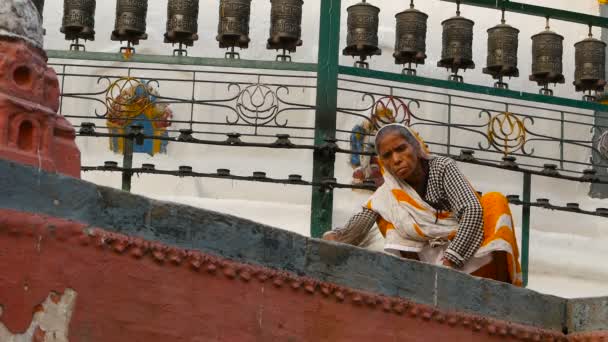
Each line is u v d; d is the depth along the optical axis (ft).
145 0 59.31
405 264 41.32
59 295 35.01
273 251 39.04
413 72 60.18
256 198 68.18
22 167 34.99
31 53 36.73
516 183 71.10
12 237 34.45
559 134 71.87
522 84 72.74
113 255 36.14
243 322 38.01
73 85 68.59
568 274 68.80
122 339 35.88
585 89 64.03
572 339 43.34
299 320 39.06
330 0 57.47
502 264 45.34
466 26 61.11
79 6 59.72
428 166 46.34
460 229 44.86
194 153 68.18
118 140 67.72
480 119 70.95
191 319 37.11
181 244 37.40
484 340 42.11
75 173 37.47
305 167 68.49
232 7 59.00
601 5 75.66
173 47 69.92
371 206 46.70
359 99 68.80
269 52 71.00
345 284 40.11
